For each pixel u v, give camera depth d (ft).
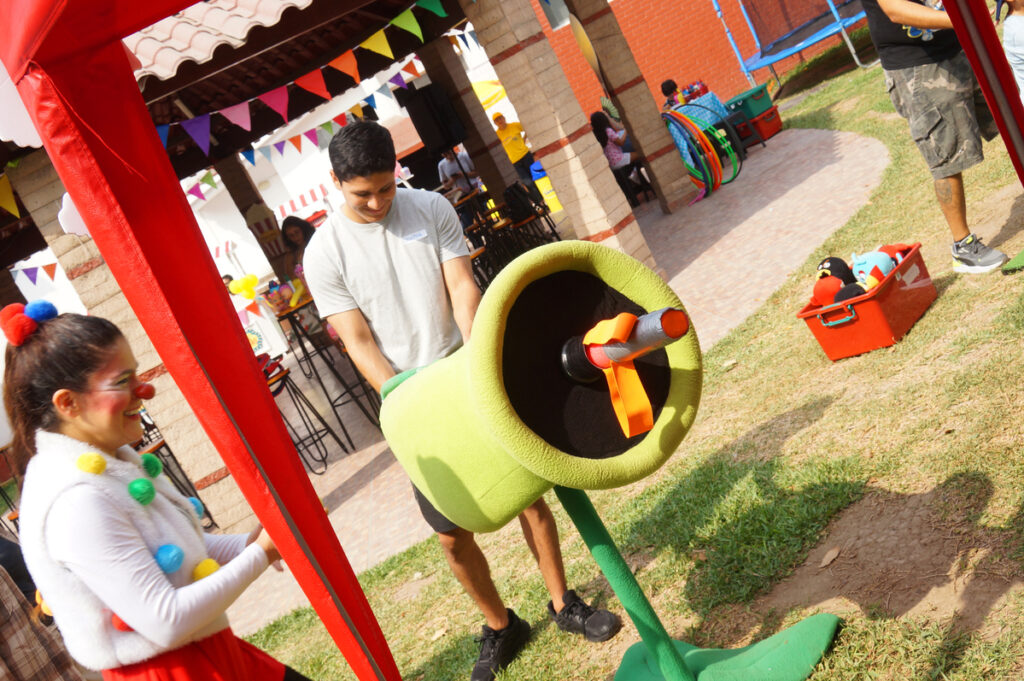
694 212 35.35
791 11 54.03
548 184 42.52
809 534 11.06
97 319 7.54
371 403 28.76
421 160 49.29
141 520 7.45
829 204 26.55
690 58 62.85
